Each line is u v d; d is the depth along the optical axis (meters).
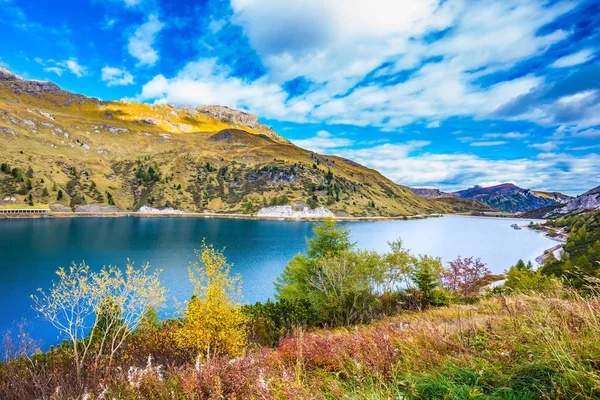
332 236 34.88
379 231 158.62
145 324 18.91
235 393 4.24
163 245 90.88
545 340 3.43
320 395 3.80
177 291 49.62
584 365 2.79
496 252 105.56
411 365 3.96
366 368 4.11
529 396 2.74
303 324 21.02
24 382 9.80
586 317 3.42
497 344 3.88
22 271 58.19
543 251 110.44
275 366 5.43
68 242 89.94
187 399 4.63
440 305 23.11
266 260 77.88
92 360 12.71
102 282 15.90
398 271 26.98
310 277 28.83
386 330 5.91
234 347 15.11
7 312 39.75
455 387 2.98
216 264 16.78
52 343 31.95
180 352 15.23
